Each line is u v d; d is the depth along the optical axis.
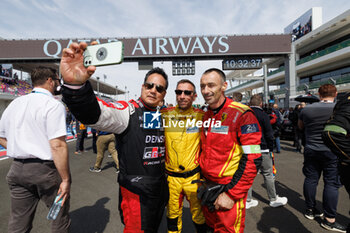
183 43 14.80
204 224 1.59
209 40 14.80
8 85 20.36
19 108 1.25
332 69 19.38
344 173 1.21
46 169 1.26
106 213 2.29
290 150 5.86
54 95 1.39
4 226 2.05
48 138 1.23
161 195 1.18
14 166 1.25
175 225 1.60
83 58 0.73
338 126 1.15
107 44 0.71
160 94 1.15
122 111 1.03
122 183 1.12
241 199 1.25
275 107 5.86
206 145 1.37
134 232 1.10
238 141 1.27
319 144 1.96
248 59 15.12
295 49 21.89
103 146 3.97
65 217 1.36
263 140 2.39
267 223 2.05
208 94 1.29
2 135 1.31
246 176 1.13
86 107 0.75
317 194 2.73
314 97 3.70
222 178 1.28
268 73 27.19
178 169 1.52
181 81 1.55
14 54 14.36
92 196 2.79
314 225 2.01
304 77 23.69
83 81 0.74
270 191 2.42
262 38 14.80
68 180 1.28
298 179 3.38
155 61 15.49
